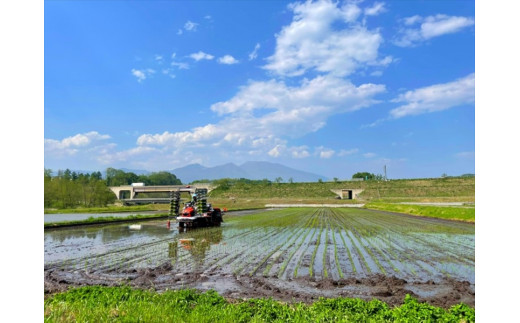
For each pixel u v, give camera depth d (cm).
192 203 2858
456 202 6525
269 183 11100
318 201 8156
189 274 1170
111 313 625
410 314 655
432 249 1673
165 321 587
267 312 674
